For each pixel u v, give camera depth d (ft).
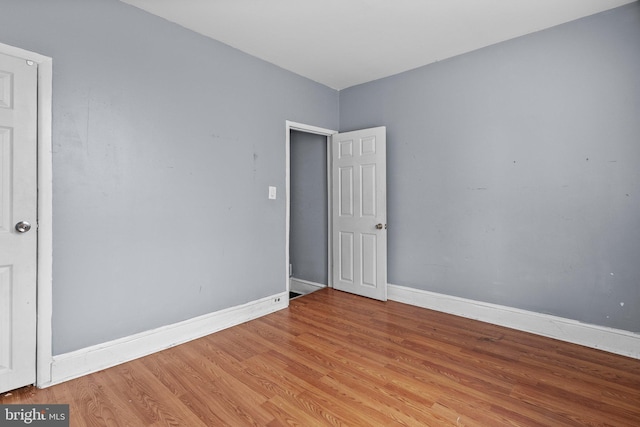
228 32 8.65
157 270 7.93
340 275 12.93
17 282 6.02
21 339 6.07
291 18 8.00
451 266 10.41
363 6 7.51
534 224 8.85
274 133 10.71
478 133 9.73
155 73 7.81
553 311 8.62
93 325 6.95
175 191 8.22
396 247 11.73
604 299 7.91
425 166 10.88
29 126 6.10
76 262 6.70
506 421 5.33
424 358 7.45
